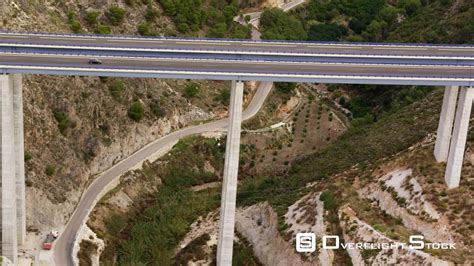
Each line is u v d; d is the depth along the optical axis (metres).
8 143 102.62
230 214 111.12
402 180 119.69
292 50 116.50
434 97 151.75
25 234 115.94
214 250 125.06
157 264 120.31
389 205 117.56
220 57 109.62
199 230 131.00
